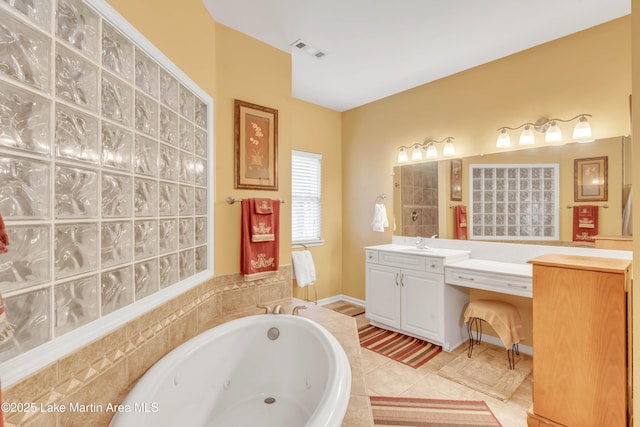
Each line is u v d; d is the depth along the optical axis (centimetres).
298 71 287
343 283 404
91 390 100
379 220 344
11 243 80
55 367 88
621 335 135
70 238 97
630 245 203
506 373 216
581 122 216
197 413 138
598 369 141
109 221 112
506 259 258
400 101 338
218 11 199
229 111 217
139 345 125
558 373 152
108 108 112
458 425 165
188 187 174
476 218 276
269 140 238
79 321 99
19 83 80
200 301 182
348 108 394
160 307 140
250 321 175
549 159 237
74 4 98
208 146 197
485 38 231
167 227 152
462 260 266
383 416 172
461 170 287
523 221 249
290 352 172
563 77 229
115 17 113
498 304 236
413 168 326
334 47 245
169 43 154
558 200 232
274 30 221
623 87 205
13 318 80
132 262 124
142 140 132
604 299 139
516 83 253
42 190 87
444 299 249
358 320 328
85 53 101
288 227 253
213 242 202
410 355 245
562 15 203
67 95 95
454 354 246
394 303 286
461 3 191
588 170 219
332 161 395
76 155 98
